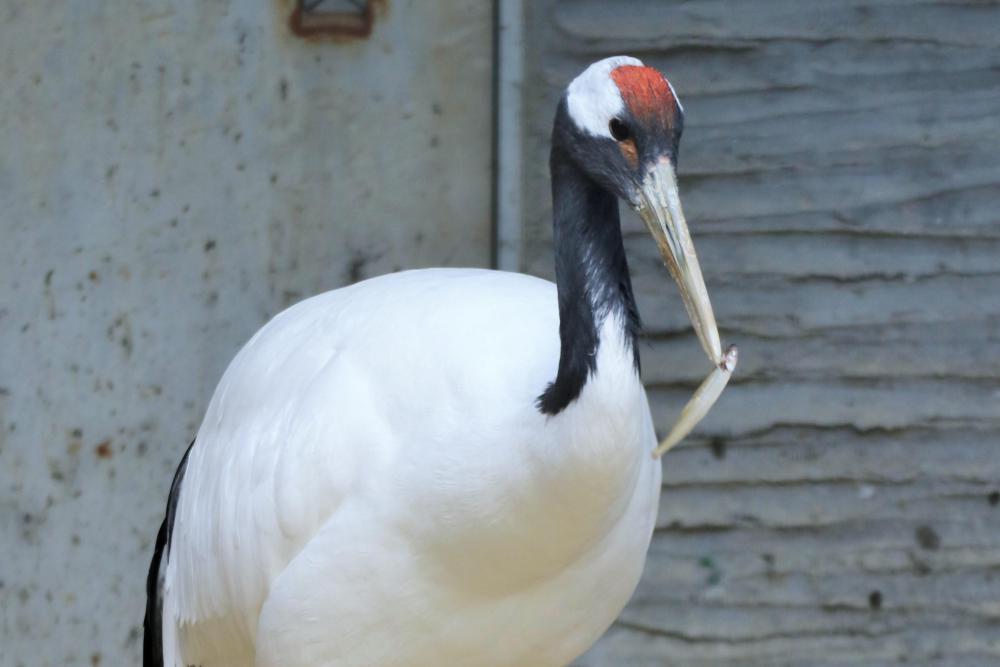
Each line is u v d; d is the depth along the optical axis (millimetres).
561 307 6008
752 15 9961
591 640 7320
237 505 7117
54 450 10484
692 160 10023
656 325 10000
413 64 10461
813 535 10109
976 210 10023
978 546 10094
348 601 6738
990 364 10031
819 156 10016
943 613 10133
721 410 10047
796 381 10039
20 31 10258
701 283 5742
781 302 10031
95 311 10453
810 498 10086
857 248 10039
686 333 10008
